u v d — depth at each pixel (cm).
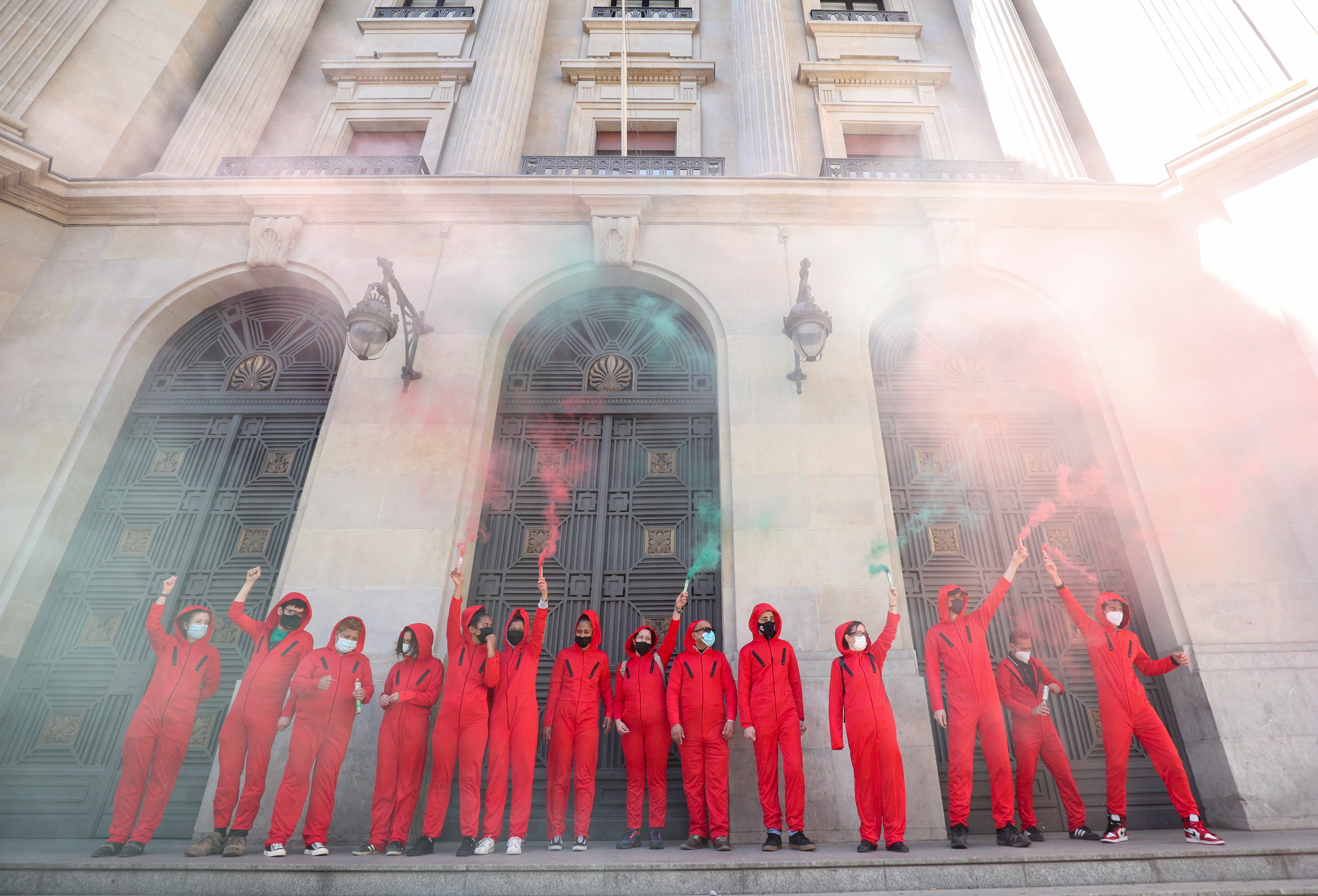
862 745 493
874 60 1253
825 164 1016
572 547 768
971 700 523
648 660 566
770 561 689
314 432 832
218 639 726
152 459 820
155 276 877
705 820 515
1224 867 423
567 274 868
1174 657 516
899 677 629
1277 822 582
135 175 1014
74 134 954
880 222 895
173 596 744
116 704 695
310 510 718
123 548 771
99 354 825
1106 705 527
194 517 787
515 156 1088
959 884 417
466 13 1290
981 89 1235
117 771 666
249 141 1091
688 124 1180
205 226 912
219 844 485
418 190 889
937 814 582
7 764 669
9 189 867
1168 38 970
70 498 759
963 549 768
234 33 1167
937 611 708
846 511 714
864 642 523
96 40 1022
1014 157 1035
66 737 682
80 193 889
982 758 672
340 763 504
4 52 932
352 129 1185
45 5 986
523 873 416
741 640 654
